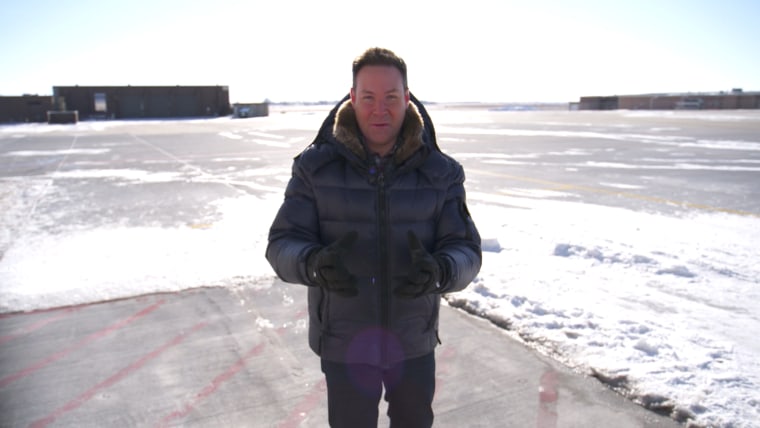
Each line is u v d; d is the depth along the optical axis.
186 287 5.08
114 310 4.56
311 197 2.00
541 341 3.88
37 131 37.91
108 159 17.42
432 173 1.96
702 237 6.75
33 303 4.70
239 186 11.36
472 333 4.09
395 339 1.99
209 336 4.07
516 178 12.05
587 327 4.05
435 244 2.04
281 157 17.44
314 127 36.62
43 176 13.35
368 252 1.95
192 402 3.21
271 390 3.33
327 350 2.03
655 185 10.96
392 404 2.14
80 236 7.07
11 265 5.79
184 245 6.51
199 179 12.48
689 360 3.52
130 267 5.67
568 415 3.02
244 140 25.39
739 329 4.06
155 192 10.68
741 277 5.26
